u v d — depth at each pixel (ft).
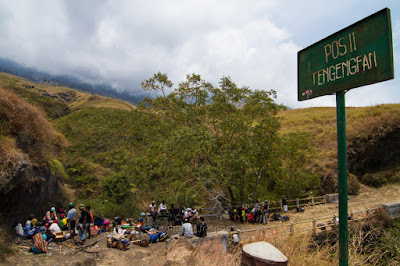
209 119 57.31
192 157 48.34
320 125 100.68
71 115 106.22
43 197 41.42
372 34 7.54
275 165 53.57
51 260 26.48
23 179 32.65
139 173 62.64
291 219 47.80
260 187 58.49
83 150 77.71
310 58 9.82
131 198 55.88
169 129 54.54
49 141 45.01
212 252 12.71
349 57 8.23
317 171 72.49
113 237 31.91
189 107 56.18
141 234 34.86
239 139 51.75
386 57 7.10
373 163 74.33
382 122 75.10
